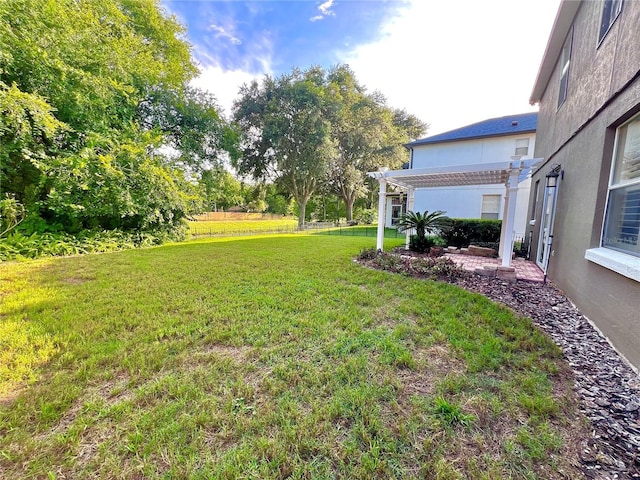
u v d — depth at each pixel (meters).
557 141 5.75
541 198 6.87
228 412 1.75
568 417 1.73
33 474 1.36
